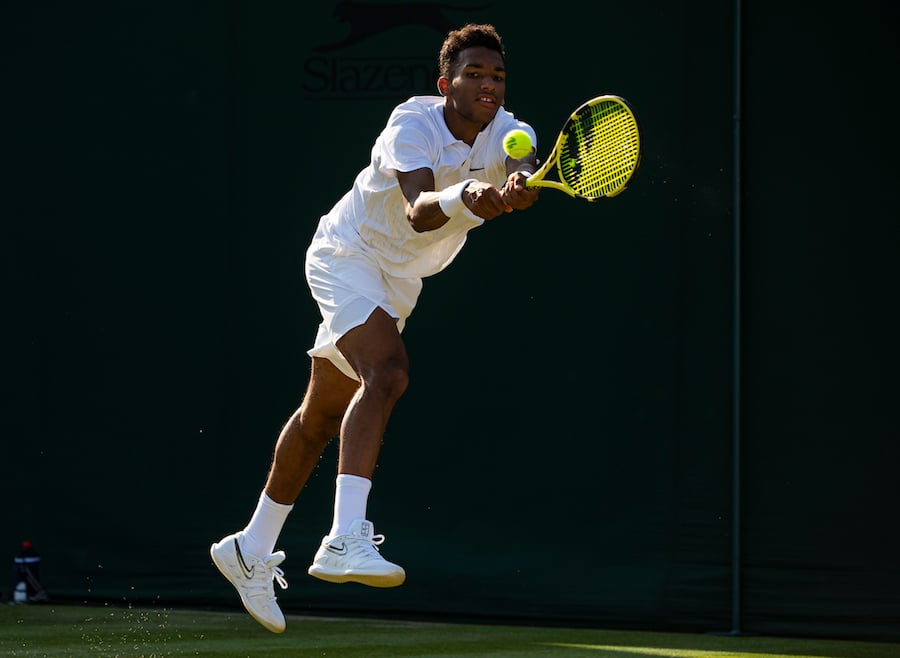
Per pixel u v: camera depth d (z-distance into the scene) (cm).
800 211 2217
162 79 2502
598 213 2291
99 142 2520
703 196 2255
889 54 2198
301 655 1828
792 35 2234
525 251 2319
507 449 2300
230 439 2422
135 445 2464
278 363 2412
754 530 2198
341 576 1148
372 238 1270
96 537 2462
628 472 2250
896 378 2170
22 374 2519
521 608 2259
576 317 2289
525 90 2327
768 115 2236
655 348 2255
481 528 2300
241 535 1428
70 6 2541
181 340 2462
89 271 2511
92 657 1752
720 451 2217
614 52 2302
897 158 2191
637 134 1086
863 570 2156
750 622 2183
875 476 2166
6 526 2503
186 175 2481
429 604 2302
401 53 2402
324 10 2444
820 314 2202
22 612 2319
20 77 2550
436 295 2350
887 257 2184
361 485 1178
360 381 1262
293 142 2439
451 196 1098
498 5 2355
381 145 1227
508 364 2311
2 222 2542
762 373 2216
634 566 2231
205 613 2347
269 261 2434
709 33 2267
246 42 2470
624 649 1958
